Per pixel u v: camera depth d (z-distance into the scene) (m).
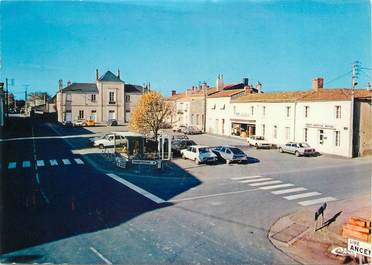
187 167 24.67
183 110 56.41
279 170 23.83
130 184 19.20
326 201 16.30
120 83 61.69
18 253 10.41
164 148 29.94
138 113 31.42
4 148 31.73
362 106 30.09
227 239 11.70
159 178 20.92
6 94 48.34
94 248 10.84
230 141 40.56
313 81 36.09
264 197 16.89
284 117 36.34
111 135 33.31
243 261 10.12
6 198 15.98
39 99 89.31
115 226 12.72
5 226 12.48
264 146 35.41
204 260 10.15
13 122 58.88
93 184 19.06
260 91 48.56
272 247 11.14
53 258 10.13
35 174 21.39
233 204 15.66
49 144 35.25
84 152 30.30
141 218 13.62
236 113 44.53
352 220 11.77
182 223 13.13
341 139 30.50
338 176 21.80
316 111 32.72
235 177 21.45
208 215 14.08
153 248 10.91
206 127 51.34
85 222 13.09
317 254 10.68
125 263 9.89
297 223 13.27
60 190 17.62
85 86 61.19
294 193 17.67
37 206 14.91
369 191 18.00
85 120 58.69
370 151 30.75
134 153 28.56
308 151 30.34
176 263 9.94
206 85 51.94
